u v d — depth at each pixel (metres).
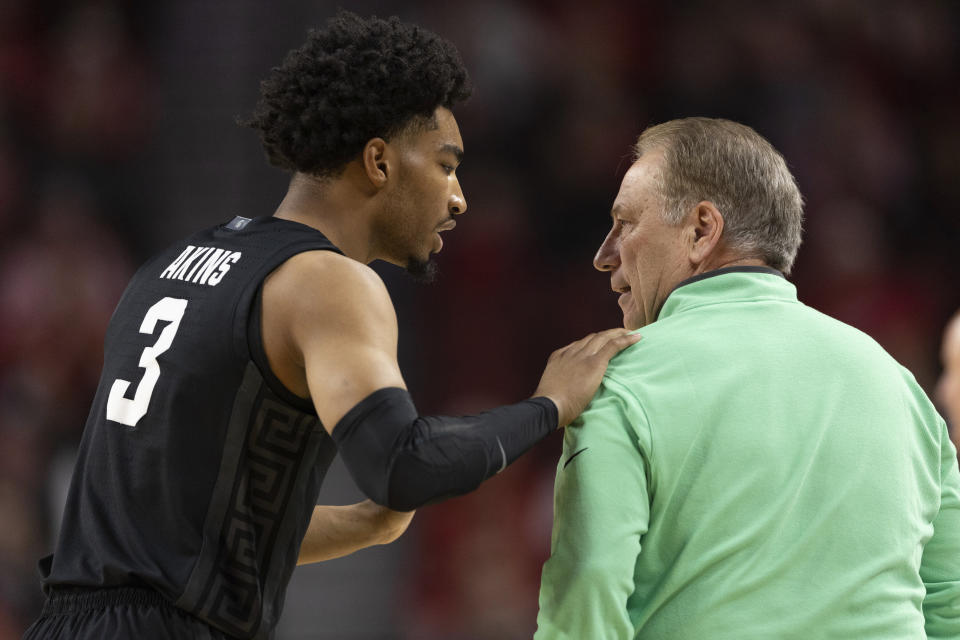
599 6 30.62
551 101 29.83
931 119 31.17
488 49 29.33
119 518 6.89
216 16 28.91
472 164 28.98
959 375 12.35
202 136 28.11
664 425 6.78
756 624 6.61
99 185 27.67
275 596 6.97
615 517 6.66
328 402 6.46
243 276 6.94
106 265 26.19
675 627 6.74
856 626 6.66
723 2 30.84
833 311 27.84
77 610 6.87
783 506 6.71
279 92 7.59
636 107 30.03
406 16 29.19
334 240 7.58
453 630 23.55
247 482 6.84
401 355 26.64
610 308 27.94
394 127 7.56
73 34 28.88
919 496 7.19
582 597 6.61
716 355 6.96
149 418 6.87
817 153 29.31
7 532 21.70
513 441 6.69
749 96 30.05
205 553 6.69
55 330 25.00
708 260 7.45
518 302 27.75
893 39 31.34
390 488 6.29
